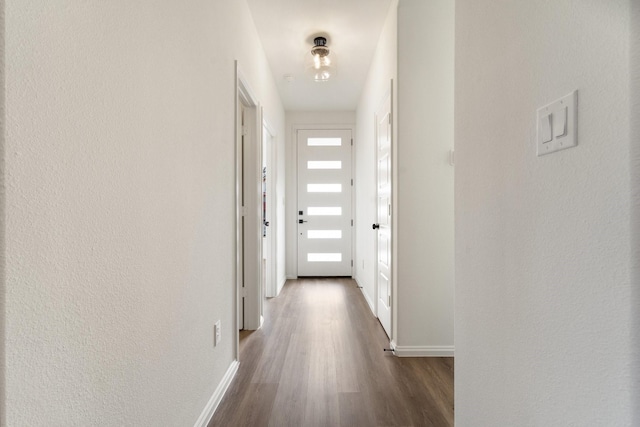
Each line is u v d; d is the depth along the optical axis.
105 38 0.83
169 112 1.18
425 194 2.23
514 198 0.85
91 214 0.79
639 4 0.52
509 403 0.88
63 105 0.71
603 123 0.58
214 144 1.67
